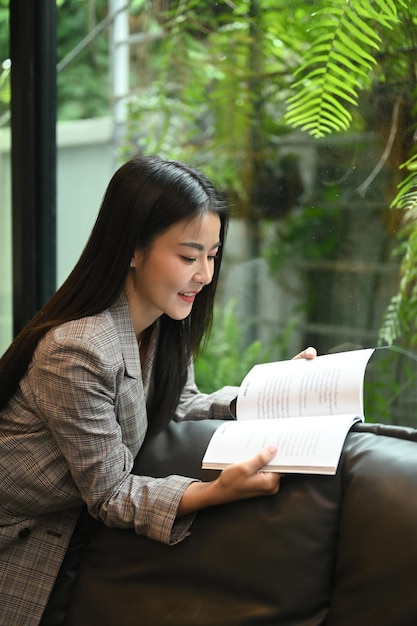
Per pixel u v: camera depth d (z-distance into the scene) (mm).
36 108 2045
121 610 1245
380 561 1088
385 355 1531
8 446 1338
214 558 1206
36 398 1321
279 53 1847
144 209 1303
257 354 1994
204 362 2105
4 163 2068
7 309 2123
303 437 1219
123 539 1298
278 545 1172
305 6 1740
